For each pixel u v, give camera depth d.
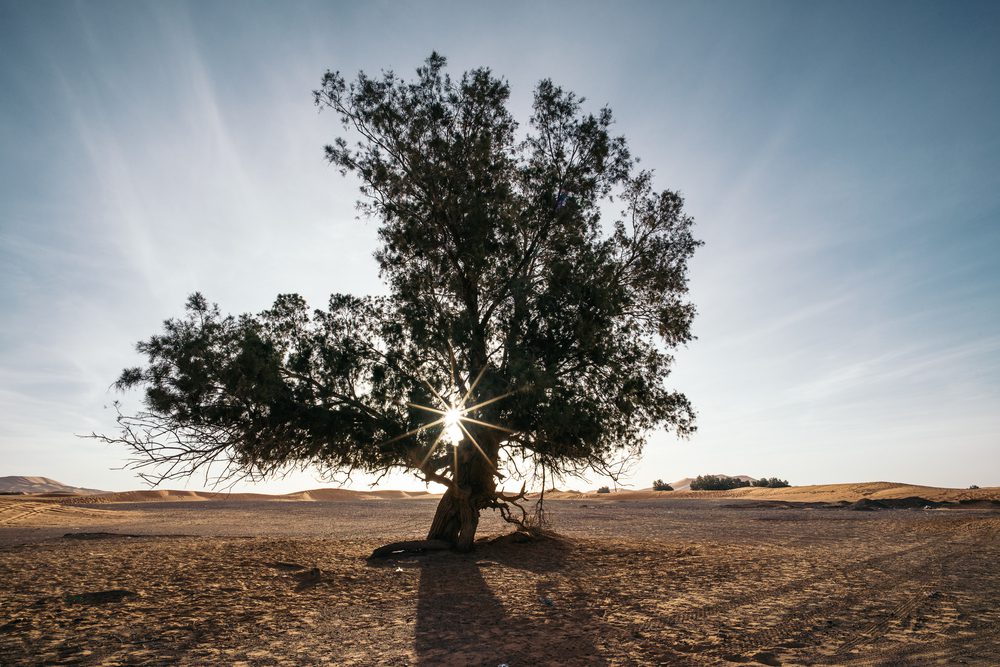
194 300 15.38
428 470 18.38
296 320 17.14
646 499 73.31
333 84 18.42
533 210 18.28
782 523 34.91
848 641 8.60
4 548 21.78
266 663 7.98
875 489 59.62
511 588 13.60
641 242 19.73
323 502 69.94
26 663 8.01
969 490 52.12
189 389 15.06
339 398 17.11
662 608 11.25
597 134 18.97
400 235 18.66
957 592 12.34
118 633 9.59
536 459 18.62
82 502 55.47
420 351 17.45
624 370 16.77
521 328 16.83
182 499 72.69
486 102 18.73
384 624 10.21
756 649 8.27
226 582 14.41
